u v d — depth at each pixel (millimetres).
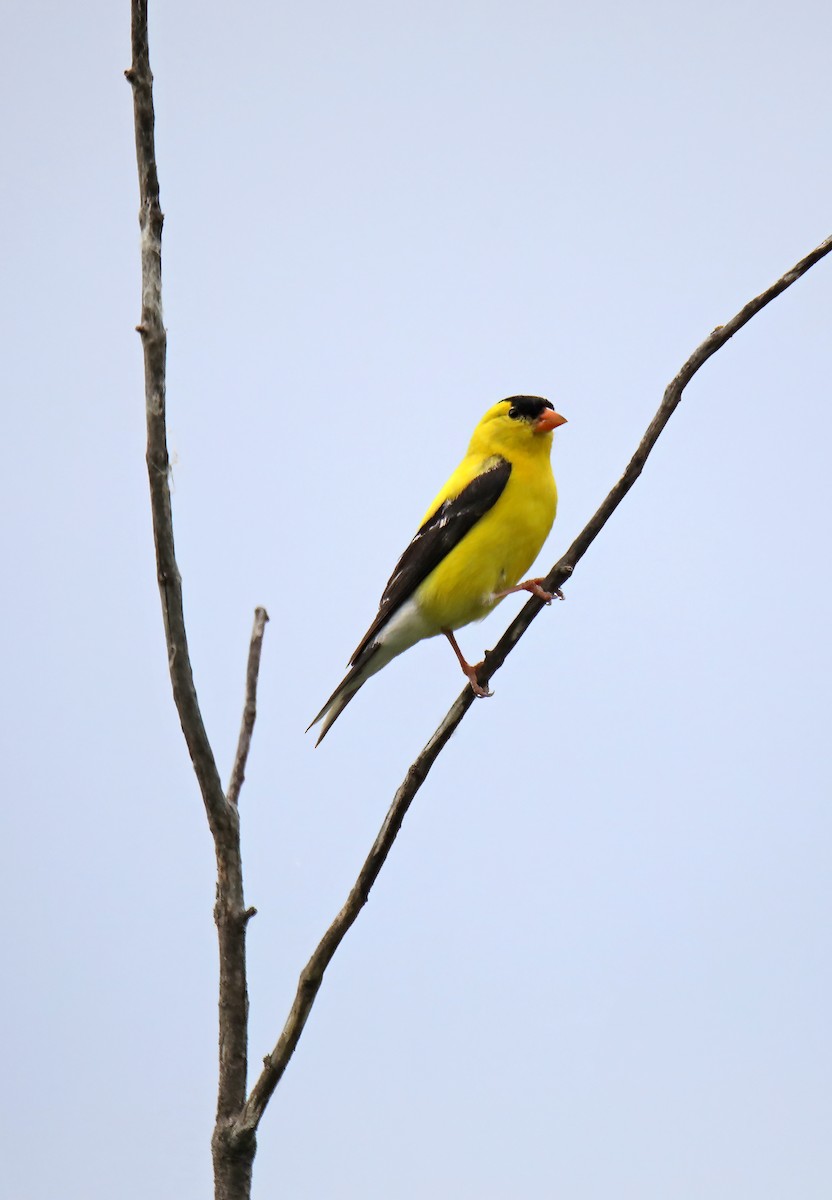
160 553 6184
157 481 6152
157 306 6168
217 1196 6312
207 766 6359
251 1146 6367
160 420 6152
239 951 6441
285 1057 6438
